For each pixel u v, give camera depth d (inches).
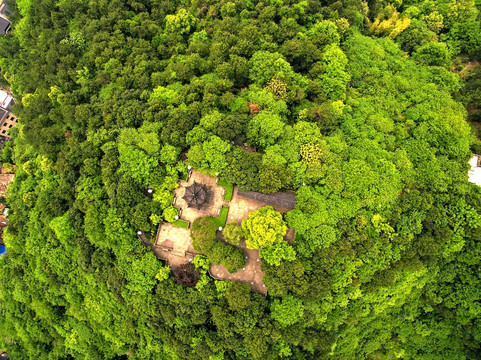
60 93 2758.4
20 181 2955.2
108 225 2135.8
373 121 2391.7
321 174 2084.2
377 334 2522.1
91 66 2819.9
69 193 2450.8
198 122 2263.8
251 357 2148.1
